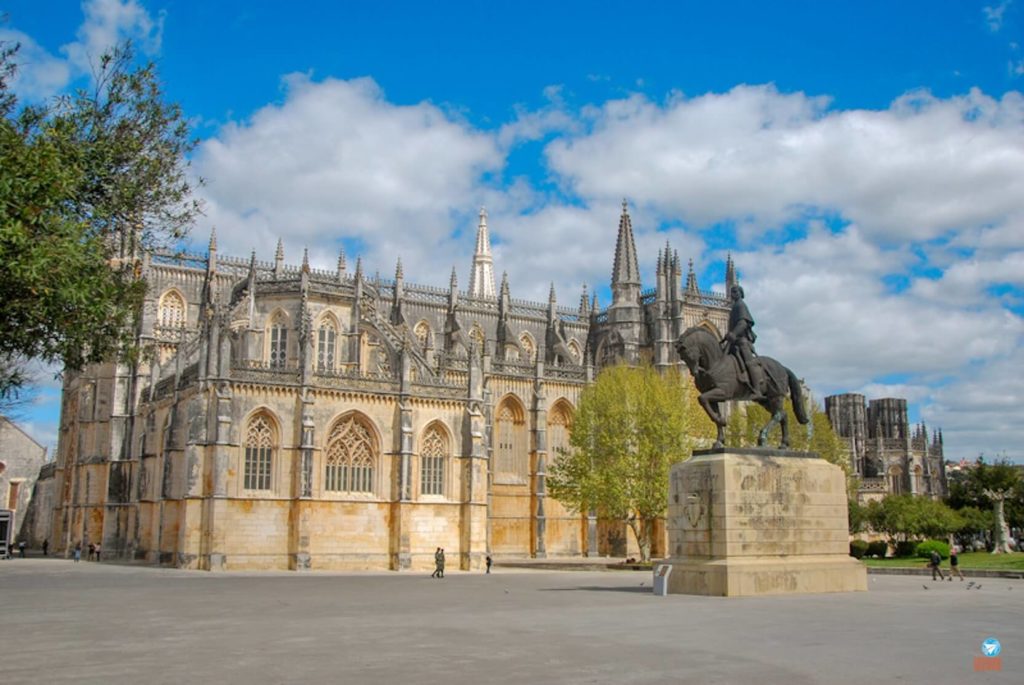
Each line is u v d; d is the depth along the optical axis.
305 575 71.75
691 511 41.12
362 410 85.56
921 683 18.66
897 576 61.78
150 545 95.88
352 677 19.42
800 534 41.09
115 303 39.31
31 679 19.47
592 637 25.80
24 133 34.66
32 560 104.56
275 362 98.69
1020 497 137.88
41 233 32.00
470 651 23.25
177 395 88.00
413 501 86.69
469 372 91.56
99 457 108.31
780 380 43.78
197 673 20.11
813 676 19.42
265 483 81.50
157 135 39.03
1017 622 28.94
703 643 24.36
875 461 173.25
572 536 117.12
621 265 140.12
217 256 115.88
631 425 92.69
